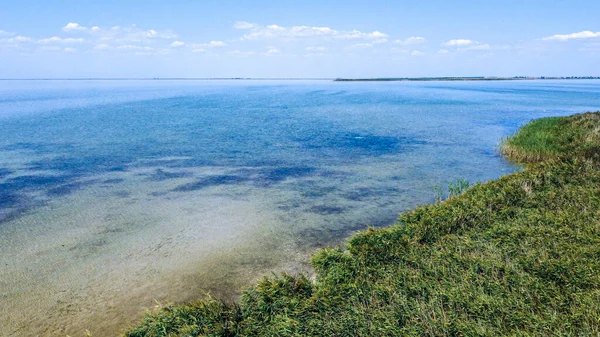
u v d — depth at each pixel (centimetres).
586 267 757
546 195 1233
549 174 1461
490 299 687
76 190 1784
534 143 2348
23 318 836
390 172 2097
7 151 2681
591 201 1137
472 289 729
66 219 1419
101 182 1920
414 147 2805
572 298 682
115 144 2959
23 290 944
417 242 981
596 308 634
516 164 2233
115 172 2123
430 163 2300
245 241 1221
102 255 1127
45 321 825
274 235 1269
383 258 909
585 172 1461
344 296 770
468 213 1130
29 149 2755
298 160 2414
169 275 1009
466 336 611
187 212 1495
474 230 1017
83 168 2211
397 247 949
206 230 1315
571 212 1069
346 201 1622
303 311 729
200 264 1066
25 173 2088
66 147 2836
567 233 935
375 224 1363
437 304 689
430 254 901
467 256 859
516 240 929
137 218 1430
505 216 1102
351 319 682
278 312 745
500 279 761
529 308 663
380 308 710
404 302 710
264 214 1472
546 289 711
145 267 1053
